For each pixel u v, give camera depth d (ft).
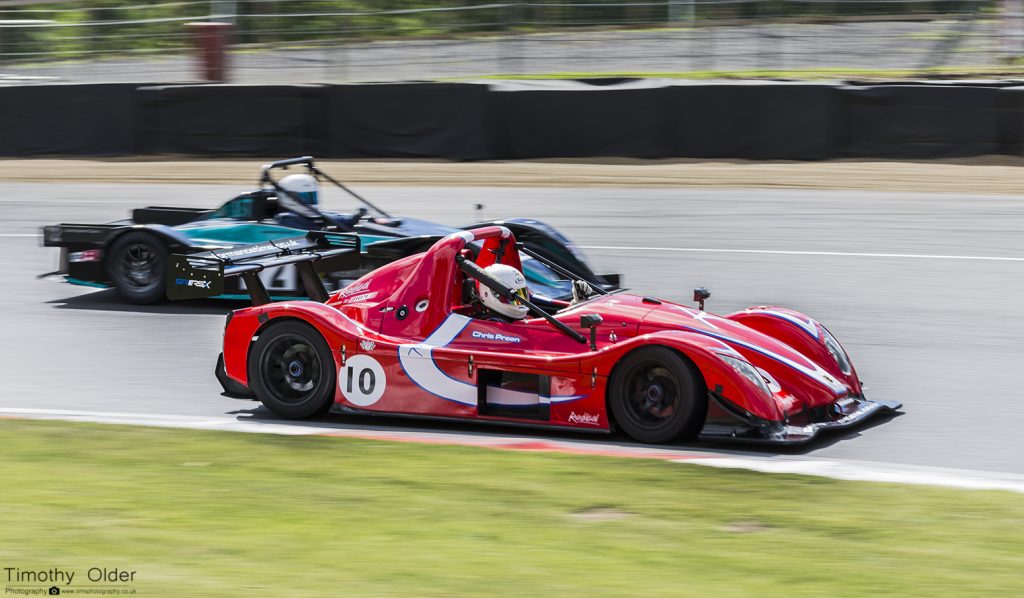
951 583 55.21
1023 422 90.99
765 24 333.21
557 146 261.44
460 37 359.05
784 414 82.12
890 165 244.22
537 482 72.64
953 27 319.06
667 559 58.80
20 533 63.41
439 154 264.72
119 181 249.96
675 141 256.52
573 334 86.74
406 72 343.67
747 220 195.52
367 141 268.21
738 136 253.65
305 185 138.41
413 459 78.28
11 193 237.25
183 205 219.20
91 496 70.59
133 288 137.90
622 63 330.95
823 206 207.10
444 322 90.27
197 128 274.57
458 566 57.72
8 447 82.48
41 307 137.08
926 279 149.38
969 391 100.63
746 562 58.29
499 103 262.26
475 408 87.15
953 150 246.47
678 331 84.74
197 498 70.03
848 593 53.88
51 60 387.34
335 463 77.51
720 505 67.82
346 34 368.68
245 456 79.51
